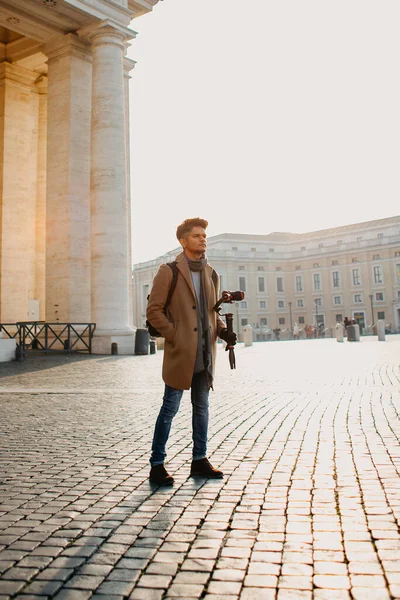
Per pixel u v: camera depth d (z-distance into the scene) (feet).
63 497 10.64
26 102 75.97
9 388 29.86
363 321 238.48
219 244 266.57
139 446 15.11
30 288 77.20
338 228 278.26
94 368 42.50
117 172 63.26
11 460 13.79
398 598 6.34
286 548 7.86
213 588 6.70
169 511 9.62
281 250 278.46
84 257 66.28
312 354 59.52
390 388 26.09
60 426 18.44
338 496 10.14
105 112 63.31
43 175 79.66
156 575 7.11
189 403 22.63
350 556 7.52
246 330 93.09
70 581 7.02
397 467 11.94
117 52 64.85
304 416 18.88
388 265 231.91
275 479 11.40
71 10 61.21
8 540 8.46
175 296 11.83
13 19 62.80
